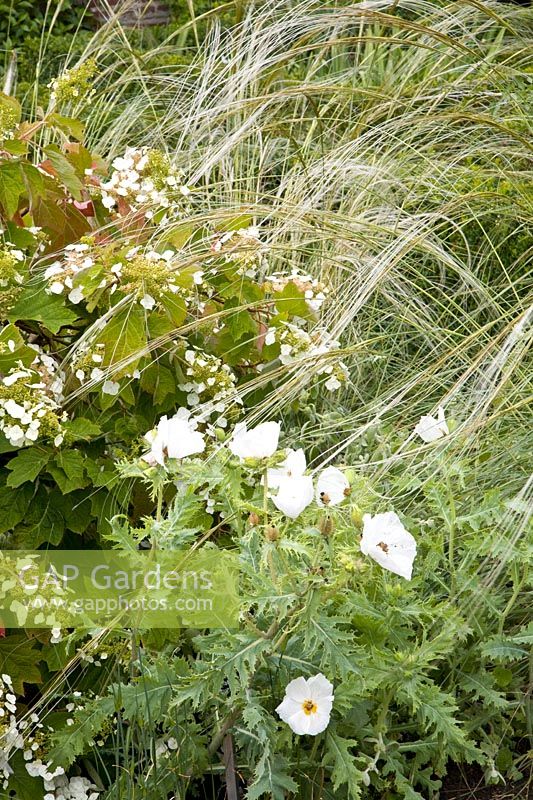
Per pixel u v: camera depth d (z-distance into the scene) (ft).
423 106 12.12
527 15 13.84
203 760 6.45
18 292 7.48
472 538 7.38
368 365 10.55
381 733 6.22
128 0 14.90
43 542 7.18
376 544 5.50
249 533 6.11
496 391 7.81
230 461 6.28
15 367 7.06
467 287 11.12
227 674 5.86
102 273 7.38
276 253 10.34
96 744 7.19
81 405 7.71
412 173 12.05
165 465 6.07
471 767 7.07
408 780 6.50
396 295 10.93
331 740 6.01
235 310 7.92
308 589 5.64
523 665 7.23
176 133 13.35
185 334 8.12
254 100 11.60
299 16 13.38
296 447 8.98
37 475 7.06
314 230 9.93
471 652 6.77
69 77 8.50
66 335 8.13
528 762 6.99
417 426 7.32
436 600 7.27
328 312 9.81
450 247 11.78
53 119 8.39
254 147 12.75
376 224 11.14
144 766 6.59
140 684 6.30
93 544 7.64
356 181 11.68
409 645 6.28
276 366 8.49
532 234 11.48
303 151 12.60
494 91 13.01
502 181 12.06
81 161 8.40
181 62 15.71
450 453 7.67
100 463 7.24
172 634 6.98
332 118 13.19
